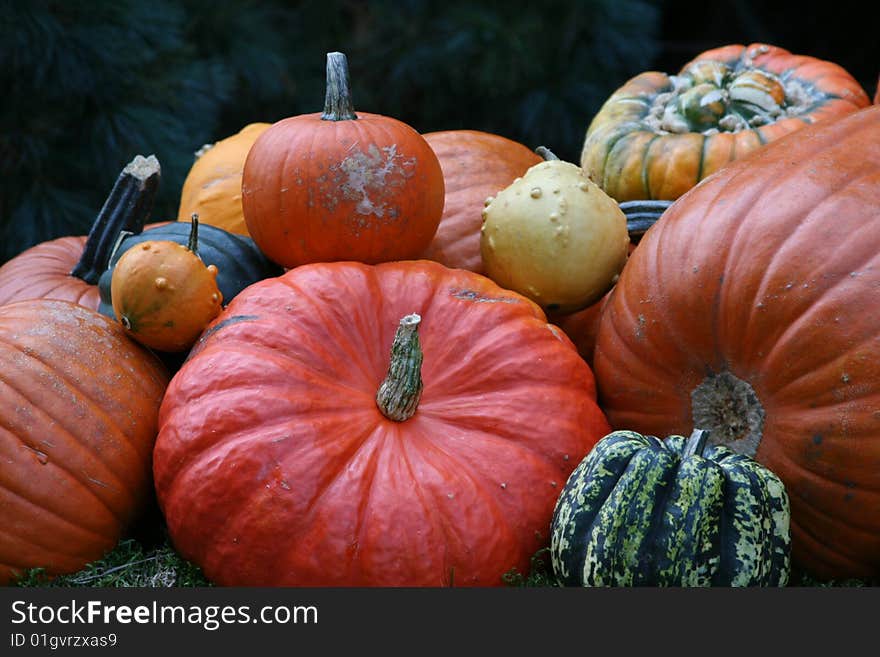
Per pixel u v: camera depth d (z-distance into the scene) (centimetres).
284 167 304
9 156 573
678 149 371
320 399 261
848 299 249
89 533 276
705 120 386
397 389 259
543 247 306
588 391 288
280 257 319
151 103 623
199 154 429
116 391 285
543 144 748
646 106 408
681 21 994
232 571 253
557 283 311
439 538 248
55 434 271
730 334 266
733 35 983
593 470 248
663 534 235
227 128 785
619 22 746
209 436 254
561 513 250
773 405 264
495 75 739
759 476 244
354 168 301
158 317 287
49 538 269
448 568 249
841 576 275
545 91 746
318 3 827
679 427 287
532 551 263
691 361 278
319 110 795
